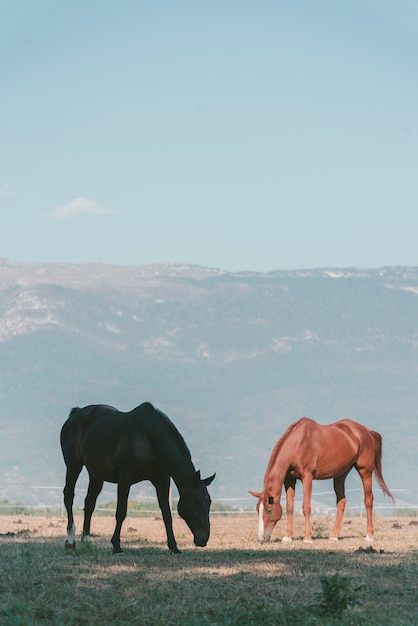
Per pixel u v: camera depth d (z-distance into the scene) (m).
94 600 11.88
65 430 17.81
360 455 20.95
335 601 11.64
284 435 20.16
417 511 42.56
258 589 12.77
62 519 28.59
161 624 10.79
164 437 16.28
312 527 24.78
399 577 14.11
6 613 11.12
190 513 16.30
